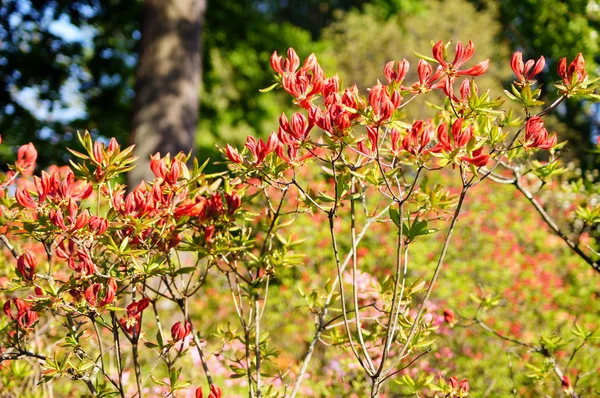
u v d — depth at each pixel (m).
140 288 2.26
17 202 1.83
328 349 3.87
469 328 4.24
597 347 3.90
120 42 12.57
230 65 13.69
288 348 4.66
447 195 2.19
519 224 6.34
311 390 3.37
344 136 1.65
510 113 2.09
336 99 1.78
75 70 11.92
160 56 7.16
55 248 1.85
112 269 1.87
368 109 1.68
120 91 12.44
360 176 1.75
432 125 2.35
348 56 14.01
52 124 11.62
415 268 5.35
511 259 5.70
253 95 13.91
